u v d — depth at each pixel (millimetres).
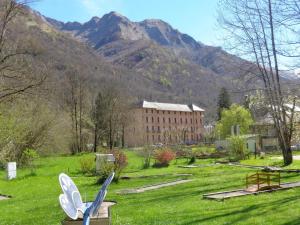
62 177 7867
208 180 26031
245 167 38188
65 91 71250
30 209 18750
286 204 14820
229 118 98188
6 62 27750
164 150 49688
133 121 114938
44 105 51656
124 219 13867
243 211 13945
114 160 29969
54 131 53844
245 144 53844
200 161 53375
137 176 33188
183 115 169625
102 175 30047
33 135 50562
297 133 60781
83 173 39875
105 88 92625
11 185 31578
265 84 30453
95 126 80000
